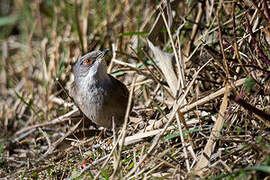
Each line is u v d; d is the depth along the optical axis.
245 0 9.53
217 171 7.77
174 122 9.37
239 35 10.02
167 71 9.05
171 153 8.59
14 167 10.90
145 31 11.33
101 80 10.26
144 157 7.94
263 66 9.13
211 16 11.48
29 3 16.97
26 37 16.16
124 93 10.53
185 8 12.32
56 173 9.42
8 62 15.95
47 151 10.71
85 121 11.34
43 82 13.74
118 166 7.73
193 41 11.50
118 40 13.38
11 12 18.64
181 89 8.93
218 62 8.73
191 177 7.34
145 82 11.20
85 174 8.45
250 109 7.75
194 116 9.50
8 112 13.99
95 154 9.74
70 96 11.90
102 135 11.00
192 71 10.49
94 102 10.36
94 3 14.88
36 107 13.51
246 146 7.71
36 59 15.27
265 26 9.17
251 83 7.96
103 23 14.19
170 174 7.82
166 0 9.52
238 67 9.47
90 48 13.85
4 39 17.58
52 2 15.86
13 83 15.37
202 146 8.44
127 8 14.00
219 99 9.16
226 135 8.36
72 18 14.62
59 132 12.00
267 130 8.06
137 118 10.67
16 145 12.26
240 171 7.01
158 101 11.02
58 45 14.62
